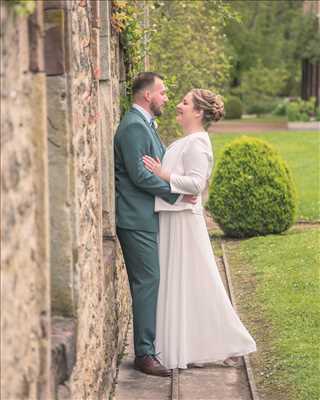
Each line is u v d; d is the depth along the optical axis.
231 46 45.53
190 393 7.14
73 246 4.78
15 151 3.60
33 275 3.91
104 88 7.19
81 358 5.11
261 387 7.27
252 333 8.85
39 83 3.92
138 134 7.21
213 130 40.06
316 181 20.83
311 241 12.83
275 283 10.68
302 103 42.19
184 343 7.44
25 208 3.76
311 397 6.99
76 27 5.16
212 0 17.75
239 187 13.74
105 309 6.59
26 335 3.77
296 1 49.56
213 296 7.45
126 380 7.42
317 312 9.30
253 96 53.94
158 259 7.44
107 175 7.24
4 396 3.39
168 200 7.28
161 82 7.43
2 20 3.42
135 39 9.32
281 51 50.41
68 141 4.71
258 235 13.86
